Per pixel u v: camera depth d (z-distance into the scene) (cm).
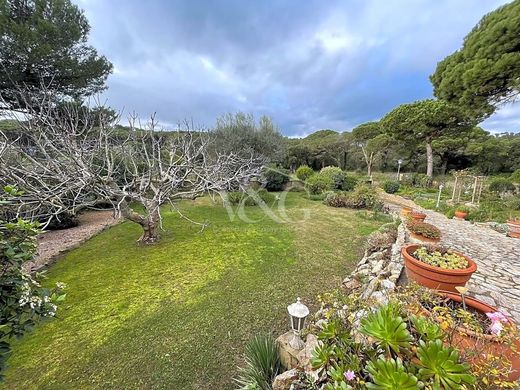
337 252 460
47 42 627
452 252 225
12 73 589
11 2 617
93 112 640
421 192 1317
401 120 1482
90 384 192
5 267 124
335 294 164
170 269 385
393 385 84
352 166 2312
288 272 374
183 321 263
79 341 236
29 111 437
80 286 336
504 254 416
